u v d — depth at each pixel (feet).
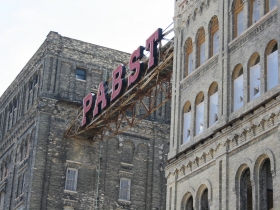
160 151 260.42
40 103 248.32
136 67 198.90
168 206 157.38
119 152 255.09
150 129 261.24
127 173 253.24
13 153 267.59
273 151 126.72
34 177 239.50
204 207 146.30
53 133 247.09
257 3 143.95
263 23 138.62
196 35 164.45
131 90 206.90
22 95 272.31
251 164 131.34
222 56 149.79
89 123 232.73
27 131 256.93
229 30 150.00
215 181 141.69
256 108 133.39
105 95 218.38
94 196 246.06
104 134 247.50
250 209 133.39
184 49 169.68
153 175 256.32
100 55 262.47
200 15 164.45
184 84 165.58
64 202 241.14
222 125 143.74
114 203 247.91
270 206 128.36
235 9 150.82
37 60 263.08
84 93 255.91
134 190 252.21
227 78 146.20
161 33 188.55
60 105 249.96
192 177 150.92
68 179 244.63
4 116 289.53
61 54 256.93
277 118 127.24
